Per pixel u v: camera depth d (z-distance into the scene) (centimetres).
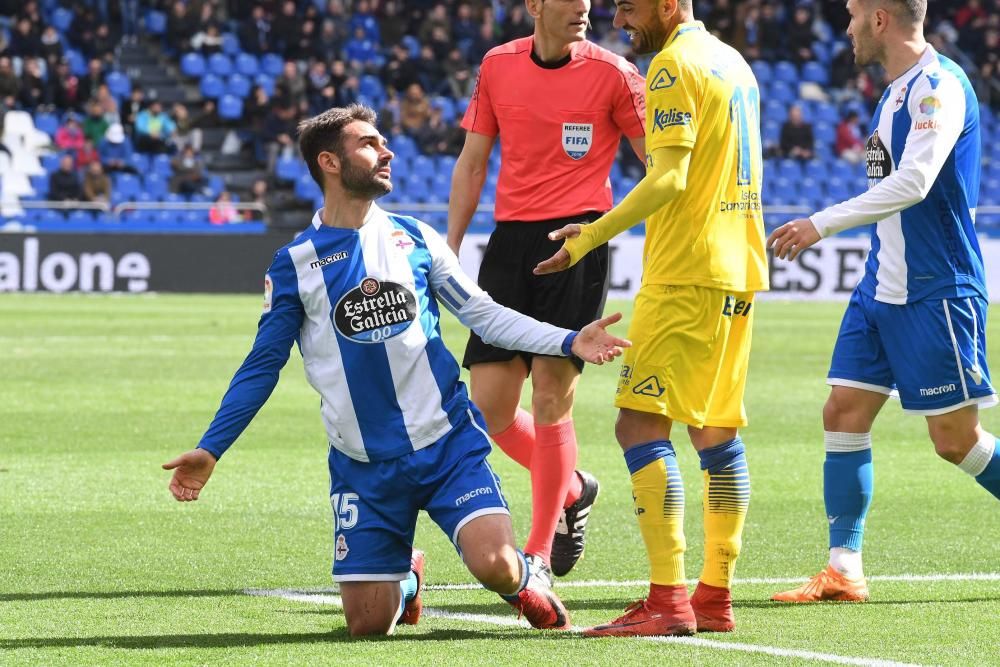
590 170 1481
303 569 1438
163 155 6756
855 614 1252
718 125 1179
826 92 8012
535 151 1473
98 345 3941
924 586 1380
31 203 6138
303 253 1156
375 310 1154
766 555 1540
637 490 1179
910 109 1282
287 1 7506
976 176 1329
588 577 1448
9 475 2002
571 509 1437
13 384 3088
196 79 7481
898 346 1324
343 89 7062
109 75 7194
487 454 1182
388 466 1157
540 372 1400
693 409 1188
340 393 1159
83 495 1853
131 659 1064
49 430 2448
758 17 8062
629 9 1207
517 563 1139
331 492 1189
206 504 1802
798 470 2120
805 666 1047
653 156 1152
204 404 2808
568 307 1475
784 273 6275
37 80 6850
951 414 1320
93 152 6575
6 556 1485
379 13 7712
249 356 1157
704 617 1190
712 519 1207
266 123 6962
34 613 1235
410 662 1057
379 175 1152
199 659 1064
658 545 1170
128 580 1380
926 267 1308
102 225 6225
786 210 6850
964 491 1941
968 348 1309
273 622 1209
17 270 5916
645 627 1163
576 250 1142
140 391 2995
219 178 6844
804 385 3238
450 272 1187
